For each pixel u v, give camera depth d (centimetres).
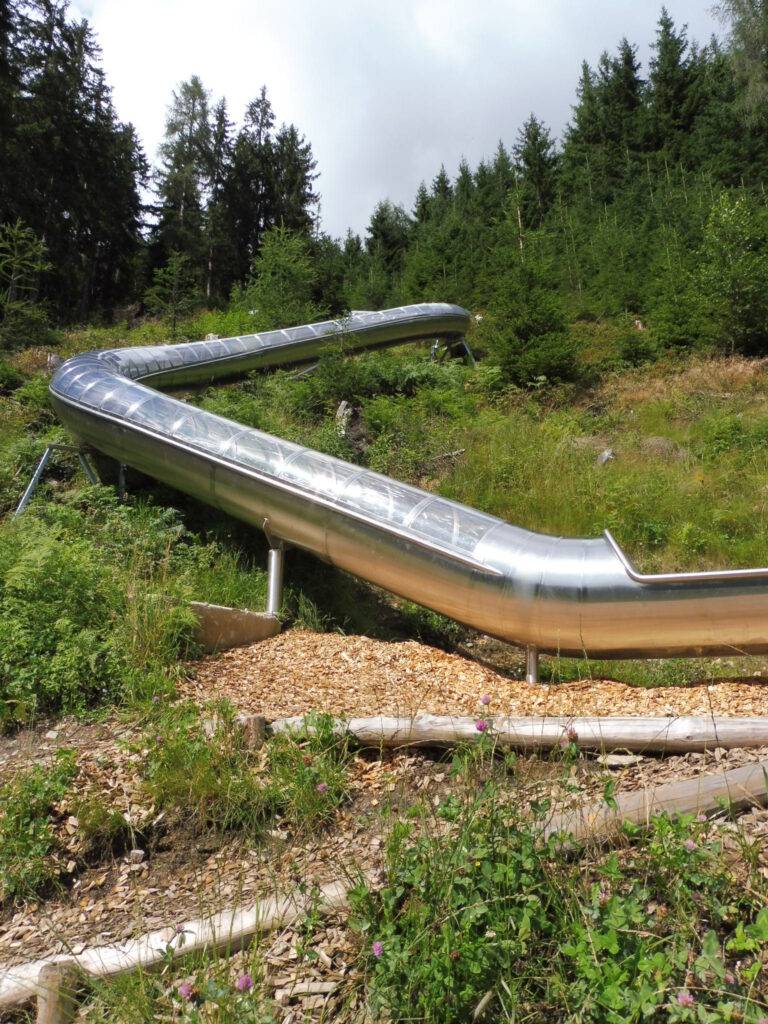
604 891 251
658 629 527
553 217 3612
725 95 4275
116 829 353
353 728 409
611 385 1617
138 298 3934
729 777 307
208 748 386
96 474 926
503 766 354
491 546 590
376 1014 232
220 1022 225
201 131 4694
